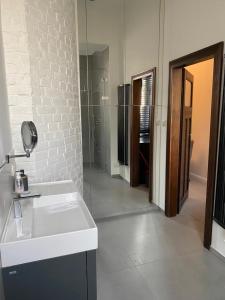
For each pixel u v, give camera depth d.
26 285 1.13
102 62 3.04
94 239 1.20
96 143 3.25
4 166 1.35
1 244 1.07
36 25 2.00
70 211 1.58
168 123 3.04
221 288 1.98
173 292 1.94
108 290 1.96
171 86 2.91
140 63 3.21
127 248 2.54
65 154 2.54
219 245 2.35
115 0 2.96
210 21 2.22
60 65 2.35
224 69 2.09
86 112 3.09
